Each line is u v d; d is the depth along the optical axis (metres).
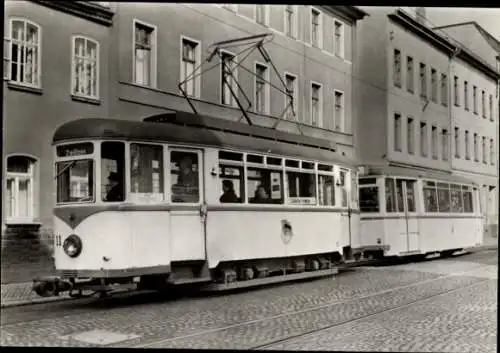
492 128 43.25
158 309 11.84
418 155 36.12
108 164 12.09
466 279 17.30
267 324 10.21
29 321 10.50
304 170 16.77
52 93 17.23
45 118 17.03
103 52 18.75
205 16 22.31
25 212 16.61
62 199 12.32
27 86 16.56
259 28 24.98
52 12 17.28
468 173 39.88
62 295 13.70
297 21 27.34
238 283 14.30
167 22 20.77
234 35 23.69
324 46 29.34
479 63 41.16
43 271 16.81
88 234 11.92
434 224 24.70
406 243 22.88
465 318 10.88
